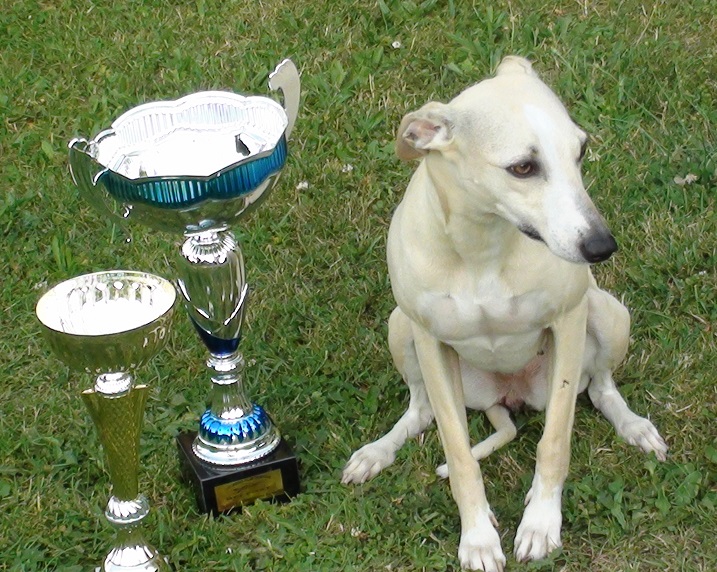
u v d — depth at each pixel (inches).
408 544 173.2
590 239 145.3
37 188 261.7
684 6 295.6
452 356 180.2
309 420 201.6
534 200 149.7
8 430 200.8
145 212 170.9
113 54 304.5
